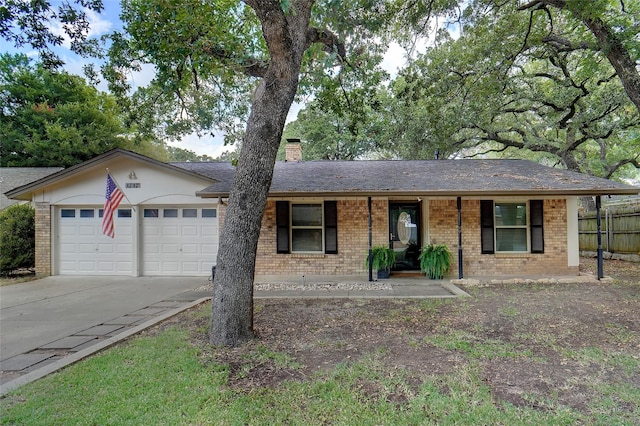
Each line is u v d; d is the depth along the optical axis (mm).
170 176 11172
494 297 7449
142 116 8750
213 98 9219
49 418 2961
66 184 11391
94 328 5758
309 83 8656
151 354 4371
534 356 4172
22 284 9875
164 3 6277
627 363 3941
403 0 8891
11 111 22078
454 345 4531
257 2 4621
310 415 2975
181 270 11250
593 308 6379
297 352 4391
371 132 20422
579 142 16859
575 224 10281
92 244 11406
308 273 10602
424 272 10195
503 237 10570
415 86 12688
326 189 9289
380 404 3125
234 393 3369
